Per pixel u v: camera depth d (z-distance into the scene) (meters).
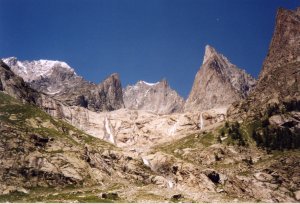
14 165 188.38
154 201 177.00
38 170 192.62
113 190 194.12
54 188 188.75
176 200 184.88
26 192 177.75
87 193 184.38
